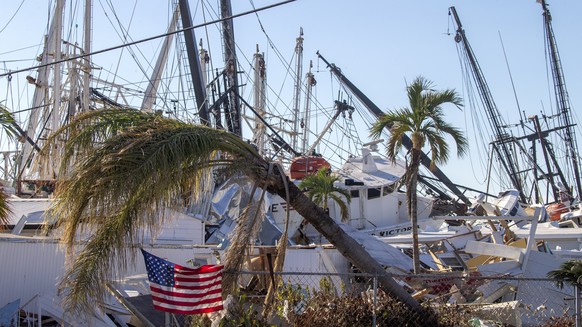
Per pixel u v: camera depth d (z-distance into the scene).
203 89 36.69
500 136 57.41
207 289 9.48
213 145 9.52
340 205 35.03
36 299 13.38
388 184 38.94
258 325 10.21
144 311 12.79
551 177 54.22
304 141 55.06
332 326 10.85
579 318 10.77
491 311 13.12
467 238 28.44
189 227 23.42
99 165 8.41
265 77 52.59
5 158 34.84
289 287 11.76
